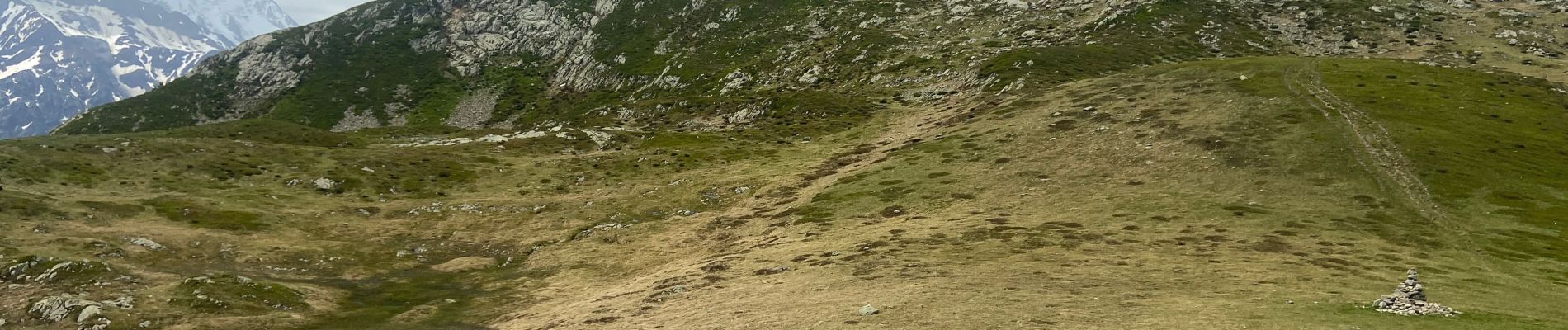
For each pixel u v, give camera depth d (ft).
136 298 186.91
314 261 256.93
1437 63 560.61
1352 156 263.90
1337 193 232.12
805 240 232.73
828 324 121.19
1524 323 103.40
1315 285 138.62
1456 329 98.99
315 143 499.92
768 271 187.73
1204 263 164.25
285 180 369.09
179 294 191.21
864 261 187.42
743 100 603.67
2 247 231.91
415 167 403.54
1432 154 262.47
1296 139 284.00
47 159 356.38
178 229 276.21
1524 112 341.62
